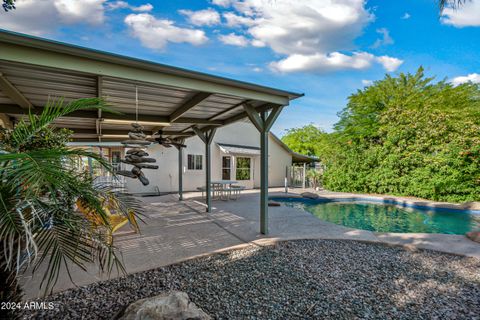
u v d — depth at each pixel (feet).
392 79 49.85
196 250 13.66
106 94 13.96
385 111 40.78
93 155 6.08
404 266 11.91
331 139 54.75
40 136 8.18
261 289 9.68
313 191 45.01
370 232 17.46
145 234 16.69
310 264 12.03
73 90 12.98
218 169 46.55
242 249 13.96
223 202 30.89
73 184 5.76
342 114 54.39
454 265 12.07
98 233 6.48
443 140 33.58
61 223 5.44
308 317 7.99
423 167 34.63
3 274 6.00
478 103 43.91
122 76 10.11
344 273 11.12
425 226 23.59
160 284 9.98
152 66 10.47
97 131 24.57
